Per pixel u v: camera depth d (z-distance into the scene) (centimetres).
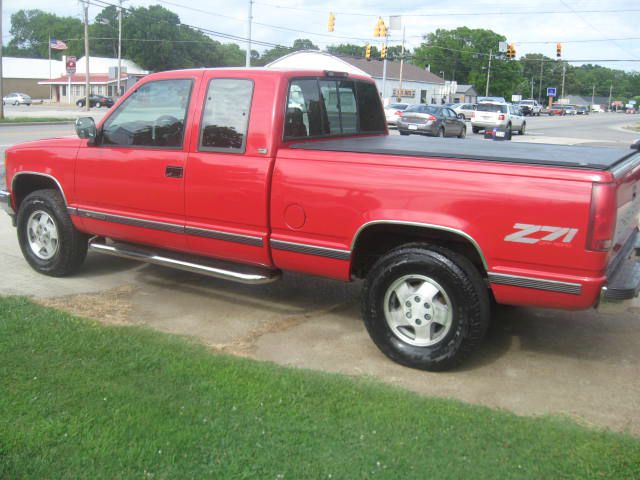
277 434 336
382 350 450
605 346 492
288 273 673
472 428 348
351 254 448
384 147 482
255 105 480
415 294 435
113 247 590
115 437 329
